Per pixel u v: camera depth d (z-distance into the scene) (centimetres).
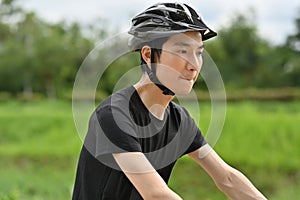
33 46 3950
